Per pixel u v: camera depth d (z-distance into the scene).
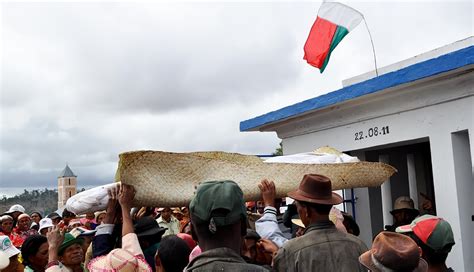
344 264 2.89
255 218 5.00
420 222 3.03
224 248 2.24
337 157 4.71
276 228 3.61
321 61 6.66
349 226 4.48
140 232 3.83
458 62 4.17
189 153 3.66
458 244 4.54
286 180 4.14
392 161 6.73
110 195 3.66
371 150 6.44
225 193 2.26
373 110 5.52
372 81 5.10
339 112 5.98
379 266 2.28
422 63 4.52
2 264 4.29
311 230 3.05
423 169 6.93
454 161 4.61
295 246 3.01
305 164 4.19
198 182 3.74
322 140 6.46
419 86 4.80
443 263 2.98
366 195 6.50
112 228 3.65
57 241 3.86
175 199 3.68
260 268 2.20
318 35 6.62
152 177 3.56
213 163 3.76
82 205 3.60
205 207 2.25
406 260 2.22
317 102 5.93
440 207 4.75
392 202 6.68
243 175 3.93
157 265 3.12
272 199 3.85
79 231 5.73
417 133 5.00
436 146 4.80
